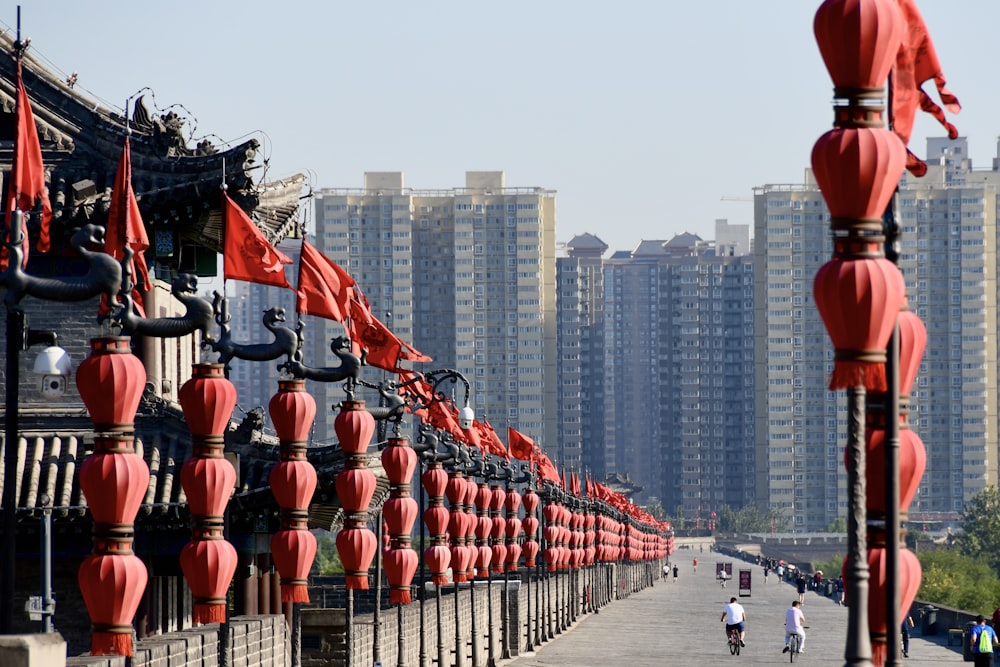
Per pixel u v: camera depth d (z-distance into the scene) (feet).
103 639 106.93
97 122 201.77
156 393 211.41
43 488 189.78
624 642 407.03
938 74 97.96
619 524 648.38
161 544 191.93
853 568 82.69
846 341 84.79
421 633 243.60
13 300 107.14
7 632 112.88
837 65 85.56
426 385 228.22
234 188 187.62
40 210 136.36
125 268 107.96
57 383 203.00
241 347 139.23
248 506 191.62
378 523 215.31
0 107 200.95
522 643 368.48
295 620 203.92
